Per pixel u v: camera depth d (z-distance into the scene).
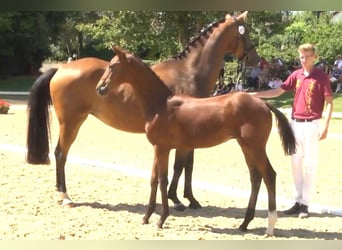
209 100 5.93
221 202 7.62
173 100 6.01
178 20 24.88
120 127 7.25
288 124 5.84
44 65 49.25
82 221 6.47
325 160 10.98
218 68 7.49
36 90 7.59
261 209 7.26
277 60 30.12
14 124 16.16
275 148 12.65
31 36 40.22
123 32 26.03
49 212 6.90
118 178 9.05
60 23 41.38
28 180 8.77
